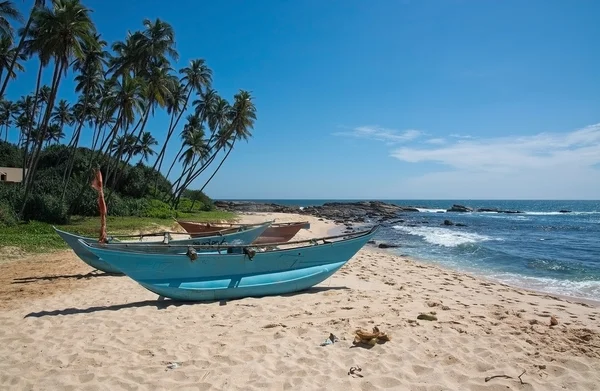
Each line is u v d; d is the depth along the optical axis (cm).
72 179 3256
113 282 991
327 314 662
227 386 412
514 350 501
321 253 911
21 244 1512
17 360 492
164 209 3484
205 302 788
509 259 1753
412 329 571
